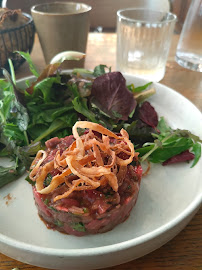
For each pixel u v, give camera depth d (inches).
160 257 5.4
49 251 4.7
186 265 5.2
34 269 5.2
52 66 8.4
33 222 6.2
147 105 9.1
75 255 4.6
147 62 11.4
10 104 8.3
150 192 6.8
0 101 8.6
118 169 5.8
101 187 5.5
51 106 8.4
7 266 5.2
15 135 8.1
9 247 4.8
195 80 11.7
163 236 5.0
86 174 5.3
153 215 6.3
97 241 5.8
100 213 5.4
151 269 5.2
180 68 12.6
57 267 4.9
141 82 10.0
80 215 5.4
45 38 11.1
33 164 6.5
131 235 5.9
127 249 4.7
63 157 5.7
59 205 5.4
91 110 8.5
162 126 8.7
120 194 5.7
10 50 10.5
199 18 11.4
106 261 4.8
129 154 5.9
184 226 5.4
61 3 11.8
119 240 5.8
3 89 9.0
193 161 7.6
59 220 5.7
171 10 17.4
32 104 8.3
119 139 6.4
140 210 6.4
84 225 5.6
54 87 8.5
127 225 6.1
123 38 11.2
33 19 11.0
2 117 8.2
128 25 10.8
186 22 12.1
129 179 6.0
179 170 7.4
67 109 8.3
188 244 5.6
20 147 7.7
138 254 5.0
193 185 7.0
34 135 8.3
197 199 5.6
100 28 17.6
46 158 6.4
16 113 8.2
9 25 10.3
